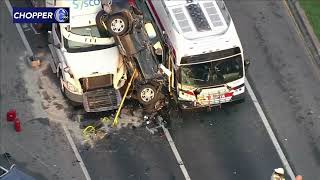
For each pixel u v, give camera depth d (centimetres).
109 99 10256
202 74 10094
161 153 10088
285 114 10550
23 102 10606
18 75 10925
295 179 9538
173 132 10319
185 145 10181
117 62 10312
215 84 10162
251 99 10712
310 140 10244
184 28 10075
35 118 10431
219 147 10162
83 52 10362
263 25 11681
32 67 11019
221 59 10062
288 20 11756
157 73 9906
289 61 11200
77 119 10431
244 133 10325
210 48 9950
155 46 10288
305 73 11056
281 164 9975
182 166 9944
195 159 10025
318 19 11644
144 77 9875
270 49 11350
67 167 9900
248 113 10550
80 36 10388
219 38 9994
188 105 10250
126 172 9869
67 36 10394
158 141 10225
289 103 10681
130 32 10119
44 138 10212
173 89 10212
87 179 9781
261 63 11162
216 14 10250
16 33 11469
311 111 10581
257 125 10419
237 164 9969
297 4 11838
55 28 10675
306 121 10462
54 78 10912
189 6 10338
